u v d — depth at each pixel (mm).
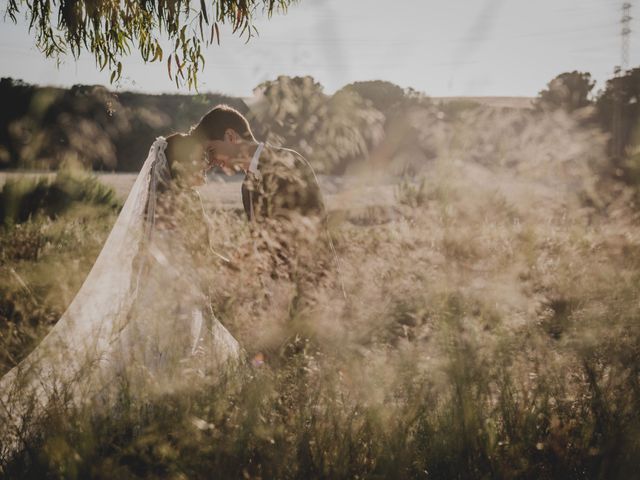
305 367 1986
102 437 1876
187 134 3377
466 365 1876
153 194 3135
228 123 3334
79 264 2902
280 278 2473
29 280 2330
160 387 1987
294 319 2119
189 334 2459
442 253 2055
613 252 2131
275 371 2033
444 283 1964
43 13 5219
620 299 1966
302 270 2490
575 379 2031
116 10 5133
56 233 5711
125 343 2344
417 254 2064
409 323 2023
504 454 1894
